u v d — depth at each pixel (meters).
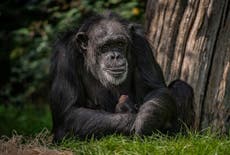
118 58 17.00
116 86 17.48
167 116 16.64
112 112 17.61
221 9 18.27
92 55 17.25
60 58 17.41
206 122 18.23
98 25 17.31
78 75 17.52
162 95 16.70
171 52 18.86
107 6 29.09
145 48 17.72
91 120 16.67
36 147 16.23
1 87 33.78
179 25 18.73
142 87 17.66
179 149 15.11
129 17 28.58
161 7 19.05
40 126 21.72
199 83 18.31
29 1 31.89
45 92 32.72
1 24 33.06
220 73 18.23
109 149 15.49
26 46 32.50
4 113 28.25
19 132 20.59
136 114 16.61
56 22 30.75
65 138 16.81
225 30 18.27
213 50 18.33
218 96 18.19
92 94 17.56
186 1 18.66
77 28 17.92
